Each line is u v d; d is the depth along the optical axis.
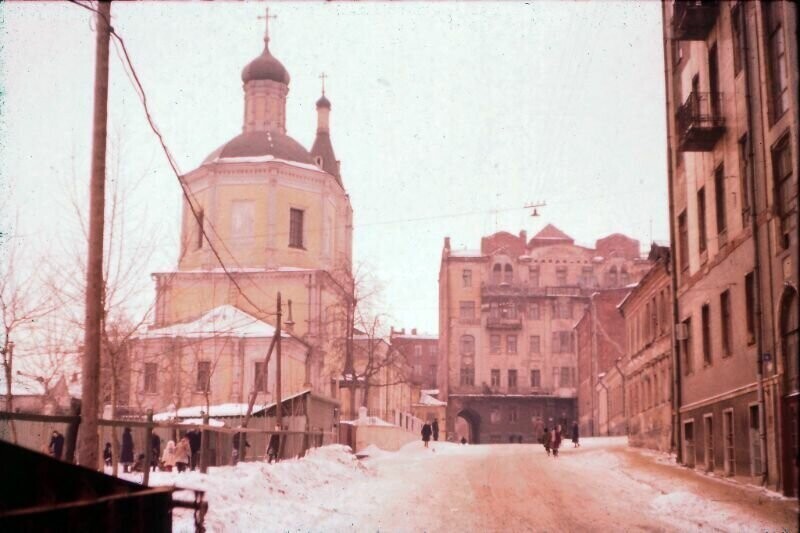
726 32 26.09
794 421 20.22
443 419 98.00
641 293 43.47
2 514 5.41
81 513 6.55
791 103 20.03
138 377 46.41
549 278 102.44
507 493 23.11
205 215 59.94
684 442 31.52
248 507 17.42
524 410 98.88
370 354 59.50
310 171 61.91
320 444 38.56
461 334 100.56
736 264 25.05
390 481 27.28
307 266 60.91
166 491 8.69
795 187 19.83
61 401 29.98
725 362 26.28
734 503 19.16
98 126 13.86
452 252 103.12
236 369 54.25
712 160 27.64
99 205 13.58
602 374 75.88
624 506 19.95
